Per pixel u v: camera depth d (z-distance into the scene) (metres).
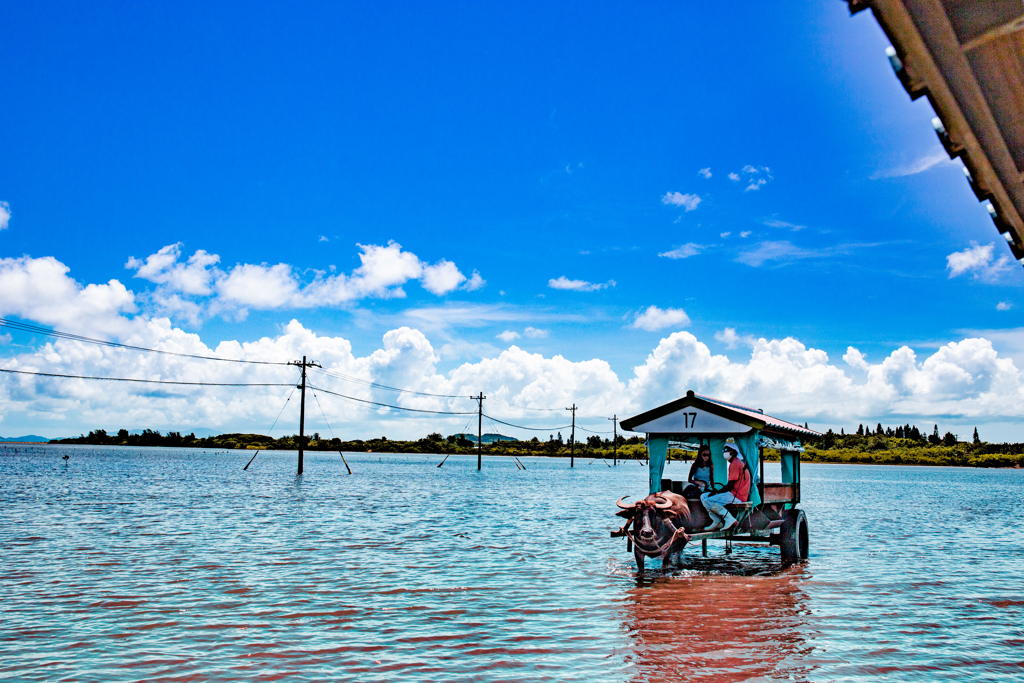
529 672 8.66
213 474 65.69
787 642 9.96
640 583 13.95
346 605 11.97
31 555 16.92
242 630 10.40
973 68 2.85
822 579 14.66
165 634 10.18
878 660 9.24
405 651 9.42
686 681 8.36
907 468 163.38
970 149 3.35
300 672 8.61
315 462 115.00
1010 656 9.53
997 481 87.69
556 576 14.64
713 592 13.16
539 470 100.00
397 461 132.62
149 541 19.42
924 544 21.30
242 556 16.97
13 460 105.38
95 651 9.37
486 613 11.45
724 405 15.67
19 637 9.99
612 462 169.12
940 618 11.52
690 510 14.68
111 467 81.19
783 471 17.67
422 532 22.30
